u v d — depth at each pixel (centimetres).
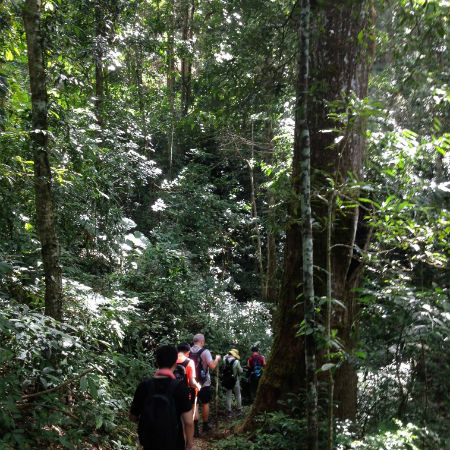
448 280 428
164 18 1436
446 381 381
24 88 695
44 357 444
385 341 417
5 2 545
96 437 431
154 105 1727
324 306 482
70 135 595
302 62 378
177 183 1522
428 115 451
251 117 760
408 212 415
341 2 430
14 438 329
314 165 496
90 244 863
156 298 891
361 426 441
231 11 604
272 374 529
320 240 499
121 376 650
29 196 557
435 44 402
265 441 471
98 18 851
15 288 536
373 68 486
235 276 1702
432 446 361
